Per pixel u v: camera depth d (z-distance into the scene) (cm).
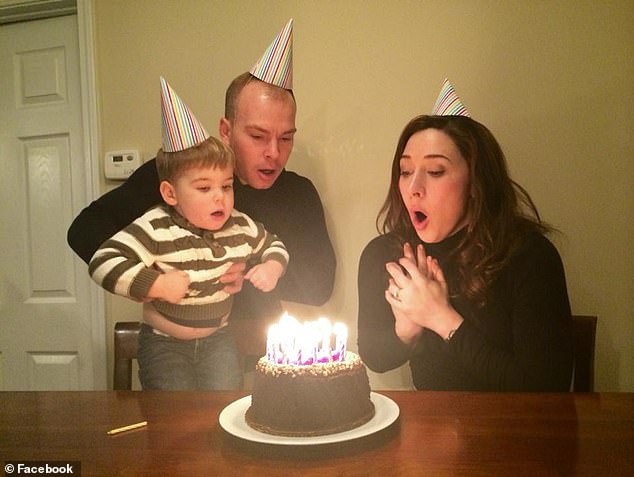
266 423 74
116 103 164
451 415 82
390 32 150
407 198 127
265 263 124
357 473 64
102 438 76
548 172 145
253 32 157
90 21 162
